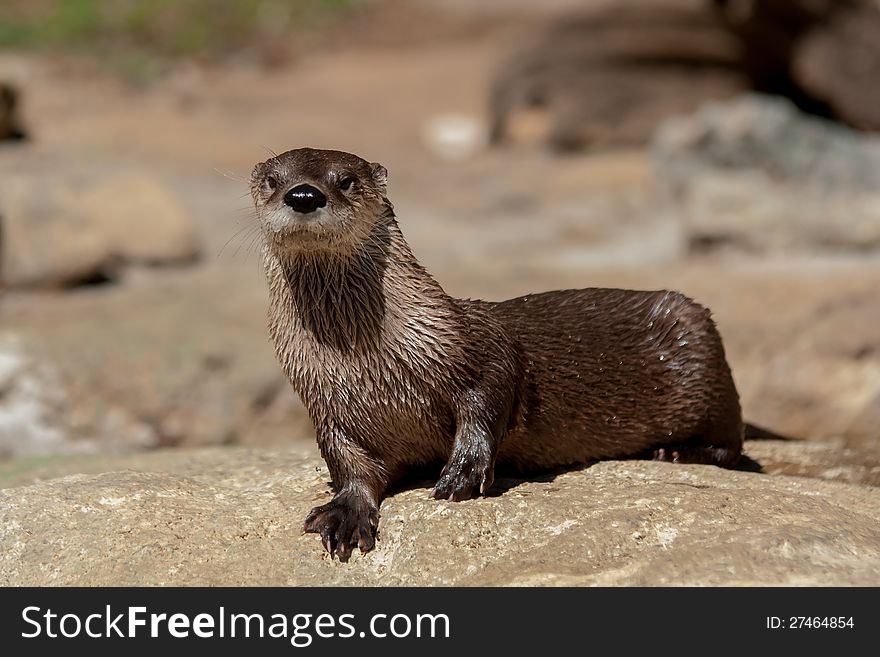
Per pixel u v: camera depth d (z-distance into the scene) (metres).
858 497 16.19
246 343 32.59
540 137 68.75
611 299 18.36
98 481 17.09
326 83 81.81
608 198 56.28
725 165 47.09
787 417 30.80
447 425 16.02
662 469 17.11
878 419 30.09
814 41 63.84
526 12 98.94
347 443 16.02
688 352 18.11
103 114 68.19
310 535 15.42
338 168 15.45
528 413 16.91
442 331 15.62
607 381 17.53
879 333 31.16
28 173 48.09
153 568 14.97
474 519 15.13
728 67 67.62
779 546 13.91
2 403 30.88
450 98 78.81
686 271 38.34
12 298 38.81
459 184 60.44
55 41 83.75
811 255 41.62
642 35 67.19
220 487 17.23
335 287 15.44
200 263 43.72
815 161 46.25
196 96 75.44
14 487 17.44
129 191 43.53
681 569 13.68
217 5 94.81
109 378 31.30
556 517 15.05
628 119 67.44
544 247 47.06
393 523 15.34
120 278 41.44
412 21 97.81
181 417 31.08
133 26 88.31
